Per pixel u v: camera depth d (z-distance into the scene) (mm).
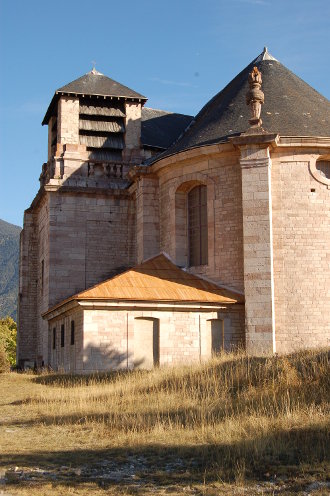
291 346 32531
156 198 39500
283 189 33750
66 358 35875
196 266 36219
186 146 36906
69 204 43062
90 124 45375
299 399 17672
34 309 50406
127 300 32406
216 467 12852
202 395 19922
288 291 32969
